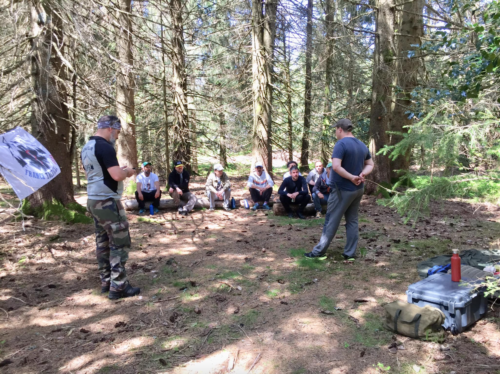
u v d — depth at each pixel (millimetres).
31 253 5113
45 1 5633
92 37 5914
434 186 2395
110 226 3633
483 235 5895
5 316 3467
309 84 15898
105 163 3498
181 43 11789
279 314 3420
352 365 2654
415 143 2498
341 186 4496
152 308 3584
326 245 4797
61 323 3332
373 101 9266
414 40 9867
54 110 6438
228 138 14445
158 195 7828
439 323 2939
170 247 5531
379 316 3342
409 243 5480
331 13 13664
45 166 3117
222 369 2646
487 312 3371
